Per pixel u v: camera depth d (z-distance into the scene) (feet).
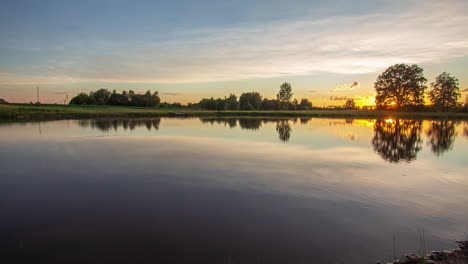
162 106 453.99
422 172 39.63
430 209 26.00
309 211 25.46
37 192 31.12
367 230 21.79
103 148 60.18
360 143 68.18
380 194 30.12
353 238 20.51
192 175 37.70
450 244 19.66
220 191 31.01
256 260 17.61
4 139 75.46
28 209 26.30
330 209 25.94
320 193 30.40
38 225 22.88
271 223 22.97
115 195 29.96
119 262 17.53
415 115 220.43
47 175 38.09
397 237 20.68
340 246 19.35
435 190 31.58
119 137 80.53
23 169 41.45
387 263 17.26
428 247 19.25
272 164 44.29
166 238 20.56
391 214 24.85
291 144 66.23
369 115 241.76
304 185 33.22
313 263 17.28
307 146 63.10
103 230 21.91
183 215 24.63
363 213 25.08
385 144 66.54
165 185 33.27
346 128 112.78
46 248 19.30
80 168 41.91
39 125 123.03
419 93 226.99
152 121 160.35
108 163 45.27
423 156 51.85
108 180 35.53
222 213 24.99
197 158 49.08
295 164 44.34
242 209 25.90
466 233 21.30
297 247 19.21
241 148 60.18
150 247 19.30
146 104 402.72
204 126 123.85
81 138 77.92
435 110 253.24
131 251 18.80
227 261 17.53
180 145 64.59
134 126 121.70
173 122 152.97
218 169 40.98
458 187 32.78
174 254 18.37
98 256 18.24
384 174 38.40
